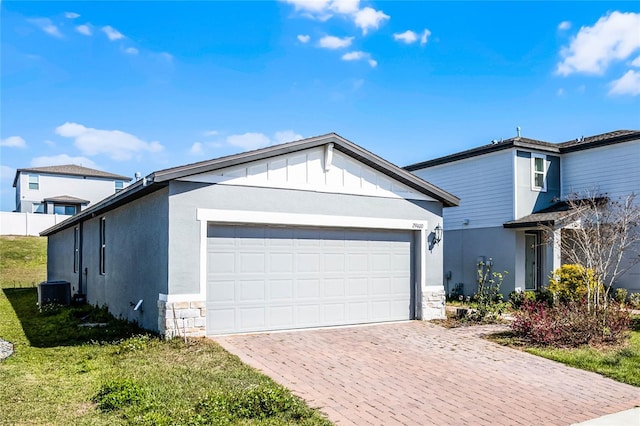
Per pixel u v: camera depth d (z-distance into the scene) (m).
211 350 8.27
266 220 10.14
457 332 10.80
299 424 5.23
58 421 5.16
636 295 15.30
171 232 9.14
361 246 11.59
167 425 4.90
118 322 11.38
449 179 19.73
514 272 16.78
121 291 12.20
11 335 10.15
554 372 7.77
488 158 18.00
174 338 9.02
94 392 6.10
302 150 10.68
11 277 25.81
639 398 6.56
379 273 11.84
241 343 8.97
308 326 10.70
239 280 9.91
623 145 16.16
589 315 10.20
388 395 6.39
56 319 12.16
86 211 14.55
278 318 10.32
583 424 5.55
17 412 5.41
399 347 9.19
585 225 15.30
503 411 5.94
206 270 9.52
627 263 15.93
